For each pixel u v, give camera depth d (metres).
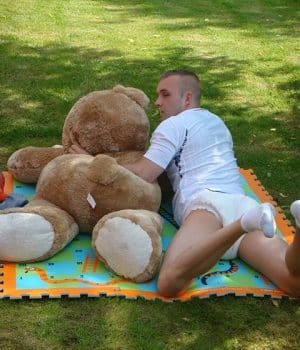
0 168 3.51
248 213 2.20
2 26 6.49
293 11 7.93
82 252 2.66
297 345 2.25
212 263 2.36
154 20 7.21
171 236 2.84
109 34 6.49
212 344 2.21
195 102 3.04
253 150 3.97
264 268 2.53
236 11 7.80
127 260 2.44
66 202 2.70
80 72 5.20
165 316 2.32
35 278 2.46
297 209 2.10
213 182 2.79
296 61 5.87
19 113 4.30
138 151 2.98
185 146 2.84
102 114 2.93
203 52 6.02
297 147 4.05
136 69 5.40
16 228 2.49
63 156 2.84
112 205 2.66
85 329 2.24
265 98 4.86
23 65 5.27
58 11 7.35
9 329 2.22
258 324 2.32
